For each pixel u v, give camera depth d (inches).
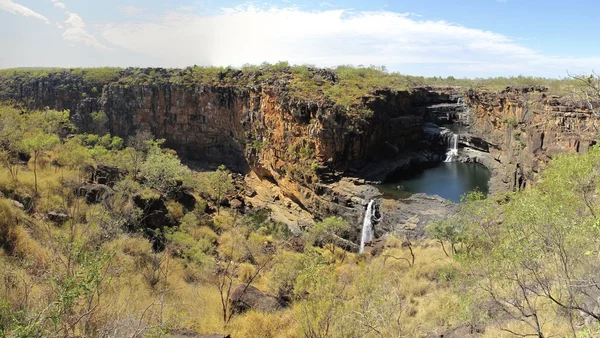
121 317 420.2
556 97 1521.9
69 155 1381.6
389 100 2405.3
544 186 766.5
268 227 1758.1
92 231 790.5
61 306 331.6
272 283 824.9
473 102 2618.1
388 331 478.3
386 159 2218.3
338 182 1916.8
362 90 2303.2
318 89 2247.8
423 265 992.2
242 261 1163.9
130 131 3181.6
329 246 1427.2
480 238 657.0
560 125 1380.4
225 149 2942.9
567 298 411.8
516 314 478.6
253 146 2519.7
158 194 1359.5
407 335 498.3
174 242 1099.9
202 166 2908.5
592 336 328.5
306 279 659.4
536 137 1525.6
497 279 444.1
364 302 528.1
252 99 2527.1
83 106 3179.1
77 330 372.8
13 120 1421.0
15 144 1251.8
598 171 637.3
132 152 1839.3
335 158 1983.3
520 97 1881.2
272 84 2389.3
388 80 2746.1
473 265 580.4
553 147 1384.1
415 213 1550.2
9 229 705.0
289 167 2139.5
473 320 506.0
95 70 3472.0
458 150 2429.9
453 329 524.4
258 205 2156.7
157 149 2112.5
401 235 1419.8
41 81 3346.5
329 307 526.3
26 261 571.2
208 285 893.8
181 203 1605.6
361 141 2053.4
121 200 1164.5
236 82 2785.4
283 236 1587.1
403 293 794.2
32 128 1530.5
